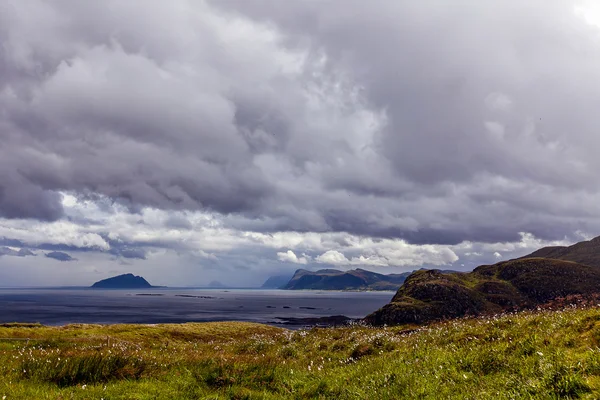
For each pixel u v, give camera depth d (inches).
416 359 479.8
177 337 2180.1
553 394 277.4
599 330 386.6
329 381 466.9
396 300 6658.5
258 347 912.3
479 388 332.5
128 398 401.4
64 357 546.9
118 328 2218.3
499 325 605.6
